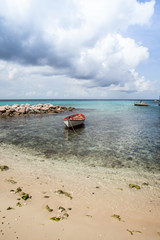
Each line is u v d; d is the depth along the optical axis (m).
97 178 7.04
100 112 44.88
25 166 8.23
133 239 3.55
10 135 15.62
